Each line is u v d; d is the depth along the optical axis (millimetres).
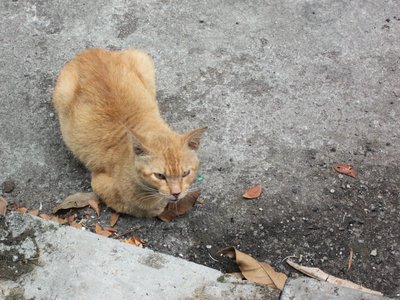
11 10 1319
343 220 1025
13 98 1170
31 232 909
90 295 848
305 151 1115
